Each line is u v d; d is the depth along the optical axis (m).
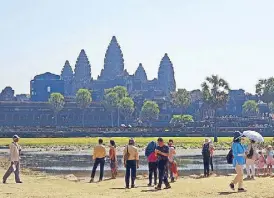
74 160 96.69
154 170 39.19
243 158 33.44
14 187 37.38
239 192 32.50
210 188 35.03
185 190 34.28
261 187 34.75
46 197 31.44
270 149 50.78
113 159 47.69
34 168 76.44
